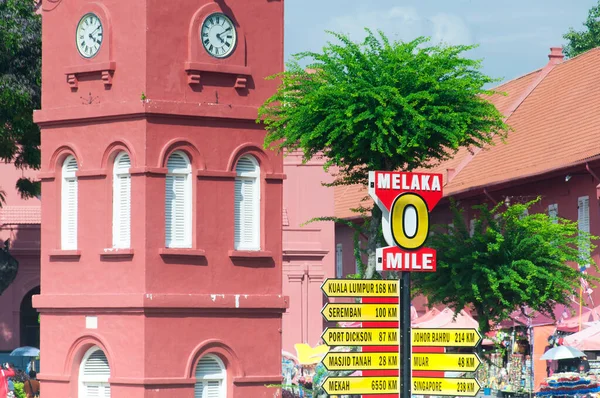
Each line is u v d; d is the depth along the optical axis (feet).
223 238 115.96
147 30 113.29
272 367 117.70
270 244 118.42
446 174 197.88
